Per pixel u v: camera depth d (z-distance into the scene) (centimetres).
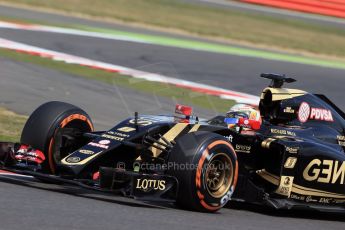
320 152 2514
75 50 6456
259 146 2480
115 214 1950
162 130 2412
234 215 2267
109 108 4612
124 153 2402
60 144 2448
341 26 11562
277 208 2372
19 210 1845
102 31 7744
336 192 2594
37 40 6594
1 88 4694
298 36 10156
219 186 2259
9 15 7788
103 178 2086
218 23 10069
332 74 7225
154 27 9012
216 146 2214
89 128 2569
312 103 2675
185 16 10175
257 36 9619
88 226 1741
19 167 2400
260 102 2630
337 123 2733
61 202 2052
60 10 8962
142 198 2075
